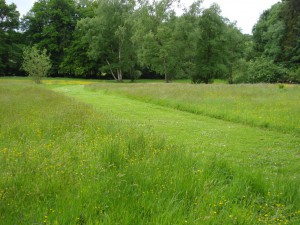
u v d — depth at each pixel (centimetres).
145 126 1039
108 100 2053
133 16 4922
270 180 503
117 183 425
